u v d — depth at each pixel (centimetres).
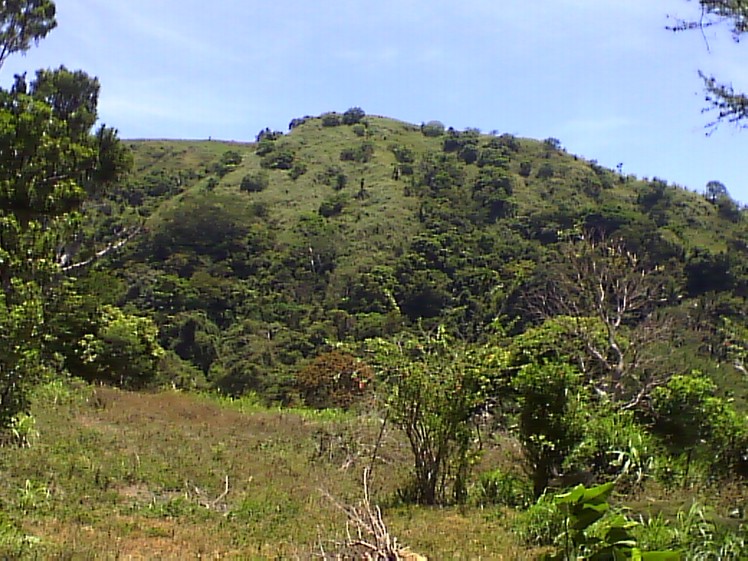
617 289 1911
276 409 1889
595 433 1004
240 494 1000
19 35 2244
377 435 1298
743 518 745
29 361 1055
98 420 1398
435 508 948
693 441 1072
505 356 1060
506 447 1158
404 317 1869
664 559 321
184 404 1744
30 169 1822
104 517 837
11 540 679
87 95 2409
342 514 899
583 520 334
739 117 732
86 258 2350
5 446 1070
